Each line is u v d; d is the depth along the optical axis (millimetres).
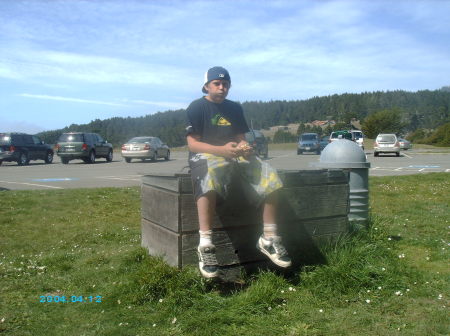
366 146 48969
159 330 2826
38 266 4391
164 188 3748
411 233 5559
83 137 24766
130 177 14867
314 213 4035
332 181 4137
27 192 9547
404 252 4621
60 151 24516
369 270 3604
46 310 3217
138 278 3486
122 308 3186
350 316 2984
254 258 3711
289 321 2910
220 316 2945
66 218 7047
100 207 7977
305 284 3516
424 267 4109
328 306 3158
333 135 39406
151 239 4113
